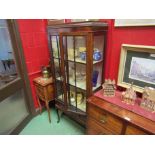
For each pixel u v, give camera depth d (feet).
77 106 5.63
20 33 5.60
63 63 4.89
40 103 7.26
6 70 5.47
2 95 5.00
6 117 5.73
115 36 4.39
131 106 3.86
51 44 5.18
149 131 3.06
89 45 3.89
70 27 4.15
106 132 4.15
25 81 6.25
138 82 4.19
